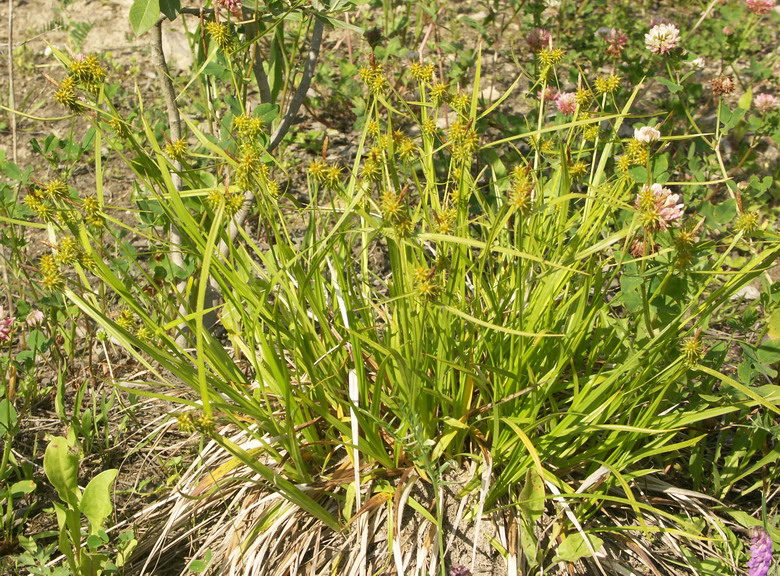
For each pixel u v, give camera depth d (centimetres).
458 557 39
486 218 47
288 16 49
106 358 51
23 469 45
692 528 37
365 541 38
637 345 41
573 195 34
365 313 43
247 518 41
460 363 38
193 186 40
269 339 39
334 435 43
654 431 36
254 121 38
